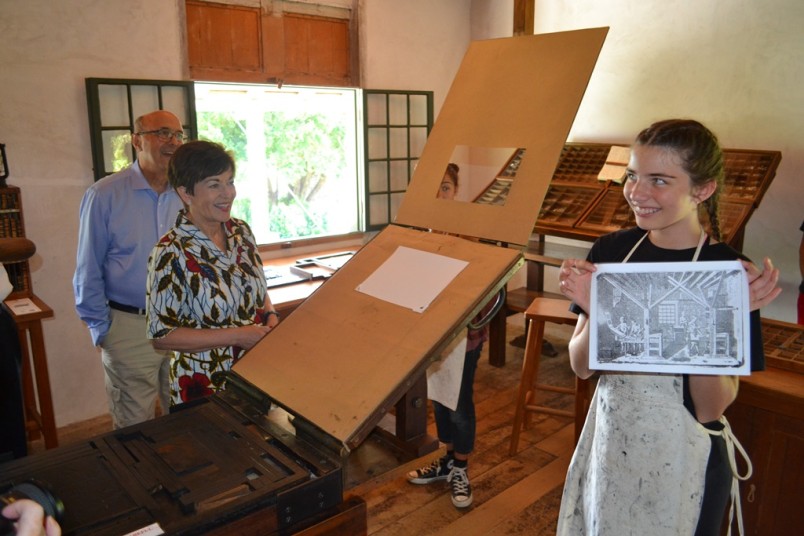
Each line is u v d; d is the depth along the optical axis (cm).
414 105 436
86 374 313
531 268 409
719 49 349
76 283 228
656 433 125
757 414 171
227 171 159
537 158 124
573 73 125
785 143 330
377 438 129
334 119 421
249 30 347
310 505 100
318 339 130
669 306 111
